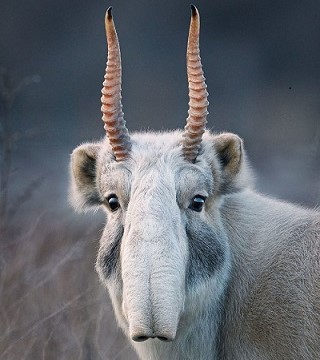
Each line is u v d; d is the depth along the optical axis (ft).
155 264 47.29
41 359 66.54
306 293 52.19
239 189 54.03
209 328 53.01
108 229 51.93
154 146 51.72
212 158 52.75
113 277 51.49
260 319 52.70
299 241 53.62
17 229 77.51
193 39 51.03
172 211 49.19
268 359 52.47
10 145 82.28
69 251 73.97
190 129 51.34
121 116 51.55
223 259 52.24
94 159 54.54
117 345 67.67
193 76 51.24
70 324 67.77
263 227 54.54
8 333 65.92
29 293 69.10
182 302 48.55
